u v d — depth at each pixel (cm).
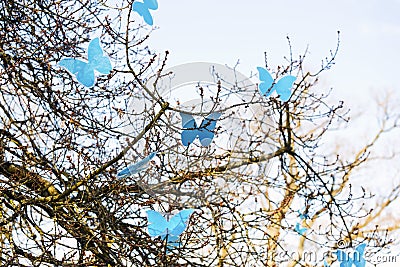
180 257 464
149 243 482
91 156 494
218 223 482
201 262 495
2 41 477
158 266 459
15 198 477
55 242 446
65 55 502
